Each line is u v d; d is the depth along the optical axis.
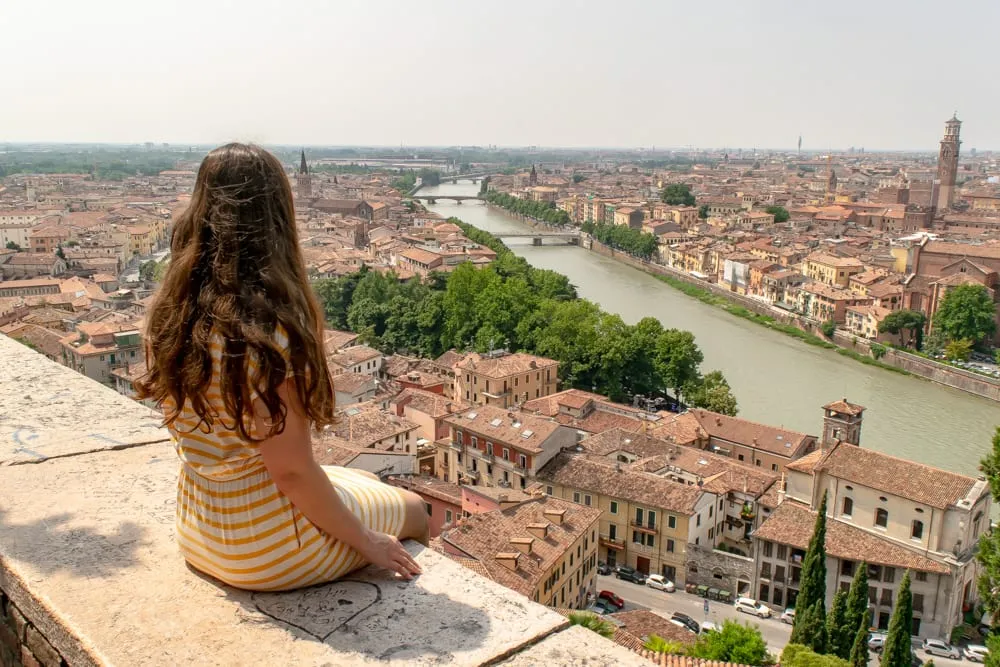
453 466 83.25
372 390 97.69
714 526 73.25
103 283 167.12
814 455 73.31
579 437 88.00
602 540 72.44
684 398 119.69
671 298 189.50
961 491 62.28
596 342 123.19
